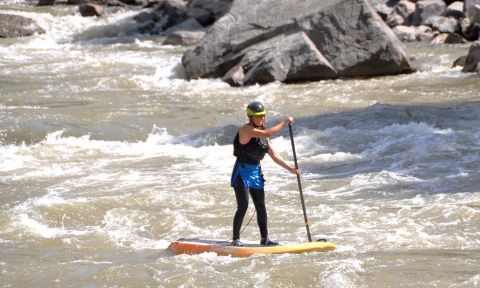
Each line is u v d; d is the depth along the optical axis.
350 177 39.62
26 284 25.77
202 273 25.97
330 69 67.50
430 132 47.94
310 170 41.62
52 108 57.19
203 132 51.22
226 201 35.94
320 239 28.23
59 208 34.56
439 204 33.50
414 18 89.75
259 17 71.12
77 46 91.06
